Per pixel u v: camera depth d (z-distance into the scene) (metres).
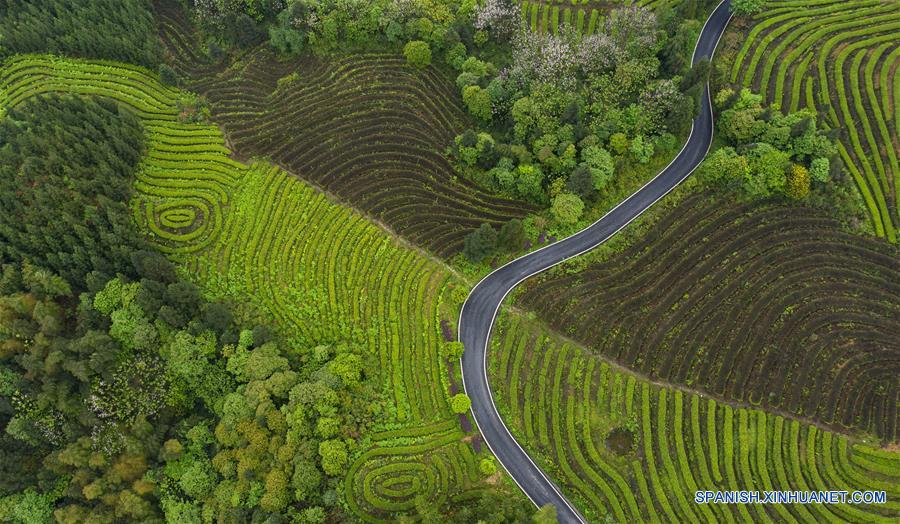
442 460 59.28
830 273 66.75
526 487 59.03
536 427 61.22
